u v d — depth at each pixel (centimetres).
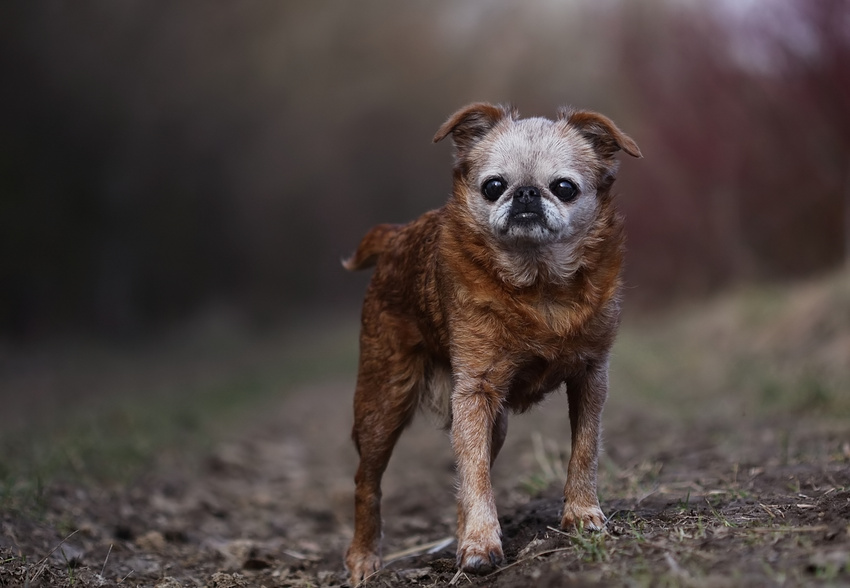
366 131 4872
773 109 1883
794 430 798
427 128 5069
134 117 3044
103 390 1653
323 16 4075
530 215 477
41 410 1336
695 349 1593
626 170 2364
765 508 469
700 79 2030
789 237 2003
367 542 572
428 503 804
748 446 755
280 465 1049
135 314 3195
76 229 2936
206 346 2830
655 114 2125
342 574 584
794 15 1719
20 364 2109
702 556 388
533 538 496
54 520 631
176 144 3325
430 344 544
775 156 1947
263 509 829
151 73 3050
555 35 4200
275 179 4178
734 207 2117
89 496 739
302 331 3438
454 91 4931
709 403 1080
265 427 1320
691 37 2042
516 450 965
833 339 1302
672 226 2250
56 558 550
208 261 3712
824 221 1928
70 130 2880
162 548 632
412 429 1266
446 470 955
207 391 1647
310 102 4222
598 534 450
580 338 493
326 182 4703
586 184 511
